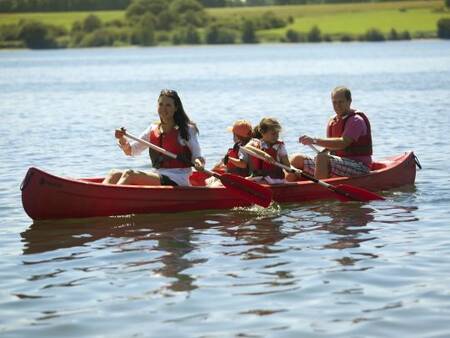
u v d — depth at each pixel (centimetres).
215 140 3072
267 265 1312
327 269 1280
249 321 1057
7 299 1162
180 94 6097
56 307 1124
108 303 1136
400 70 8956
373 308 1095
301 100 5194
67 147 2948
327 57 14000
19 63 14838
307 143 1941
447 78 7206
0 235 1562
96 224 1647
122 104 5262
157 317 1077
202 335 1012
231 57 15612
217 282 1224
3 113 4638
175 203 1750
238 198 1814
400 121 3666
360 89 6156
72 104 5309
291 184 1856
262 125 1848
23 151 2844
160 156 1767
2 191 2023
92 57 17825
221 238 1513
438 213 1703
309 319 1060
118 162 2566
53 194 1667
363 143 1977
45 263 1350
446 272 1245
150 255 1391
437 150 2667
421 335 999
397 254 1360
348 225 1609
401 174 2059
